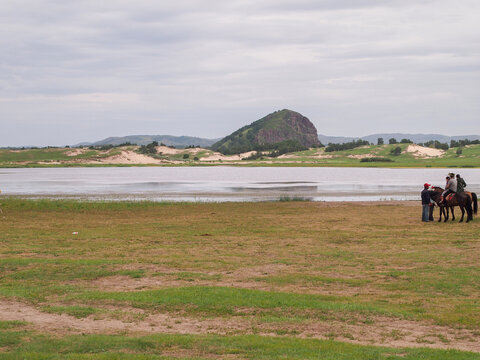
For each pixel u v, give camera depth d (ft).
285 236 78.69
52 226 93.25
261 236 78.84
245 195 181.78
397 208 124.77
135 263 57.31
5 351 28.32
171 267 55.31
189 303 39.96
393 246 68.23
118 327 34.24
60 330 33.12
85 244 71.87
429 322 35.60
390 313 37.32
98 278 50.57
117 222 99.45
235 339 30.78
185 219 103.96
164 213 116.67
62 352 28.17
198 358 26.99
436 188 96.84
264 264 56.75
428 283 47.16
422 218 96.58
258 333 33.09
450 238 74.54
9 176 389.60
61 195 180.45
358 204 136.56
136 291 44.55
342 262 57.67
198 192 196.65
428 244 69.46
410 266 55.01
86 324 34.94
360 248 66.95
